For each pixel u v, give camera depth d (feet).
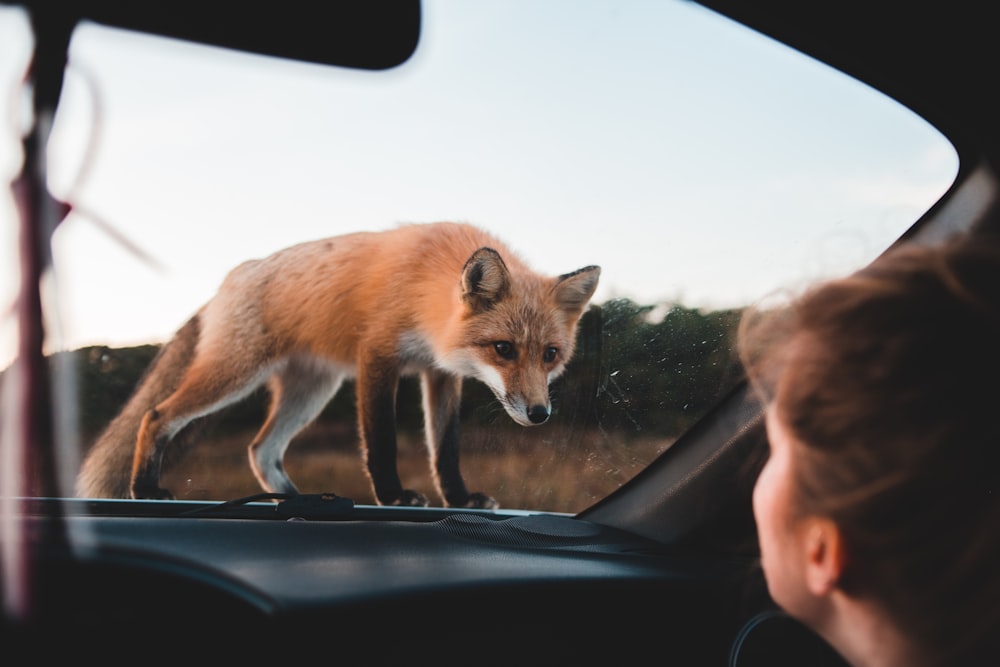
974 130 6.37
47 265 2.24
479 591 5.71
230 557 5.65
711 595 6.24
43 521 5.41
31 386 2.19
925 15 6.14
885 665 2.47
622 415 10.21
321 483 15.20
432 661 5.55
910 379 2.26
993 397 2.21
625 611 6.10
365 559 5.98
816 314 2.55
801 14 6.58
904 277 2.43
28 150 2.26
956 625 2.29
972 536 2.21
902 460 2.24
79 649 4.99
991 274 2.29
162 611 5.17
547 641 5.89
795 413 2.54
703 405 9.41
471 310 14.21
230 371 15.31
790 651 5.23
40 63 2.30
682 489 7.06
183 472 14.78
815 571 2.54
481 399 14.53
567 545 6.78
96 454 13.84
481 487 13.88
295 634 5.16
